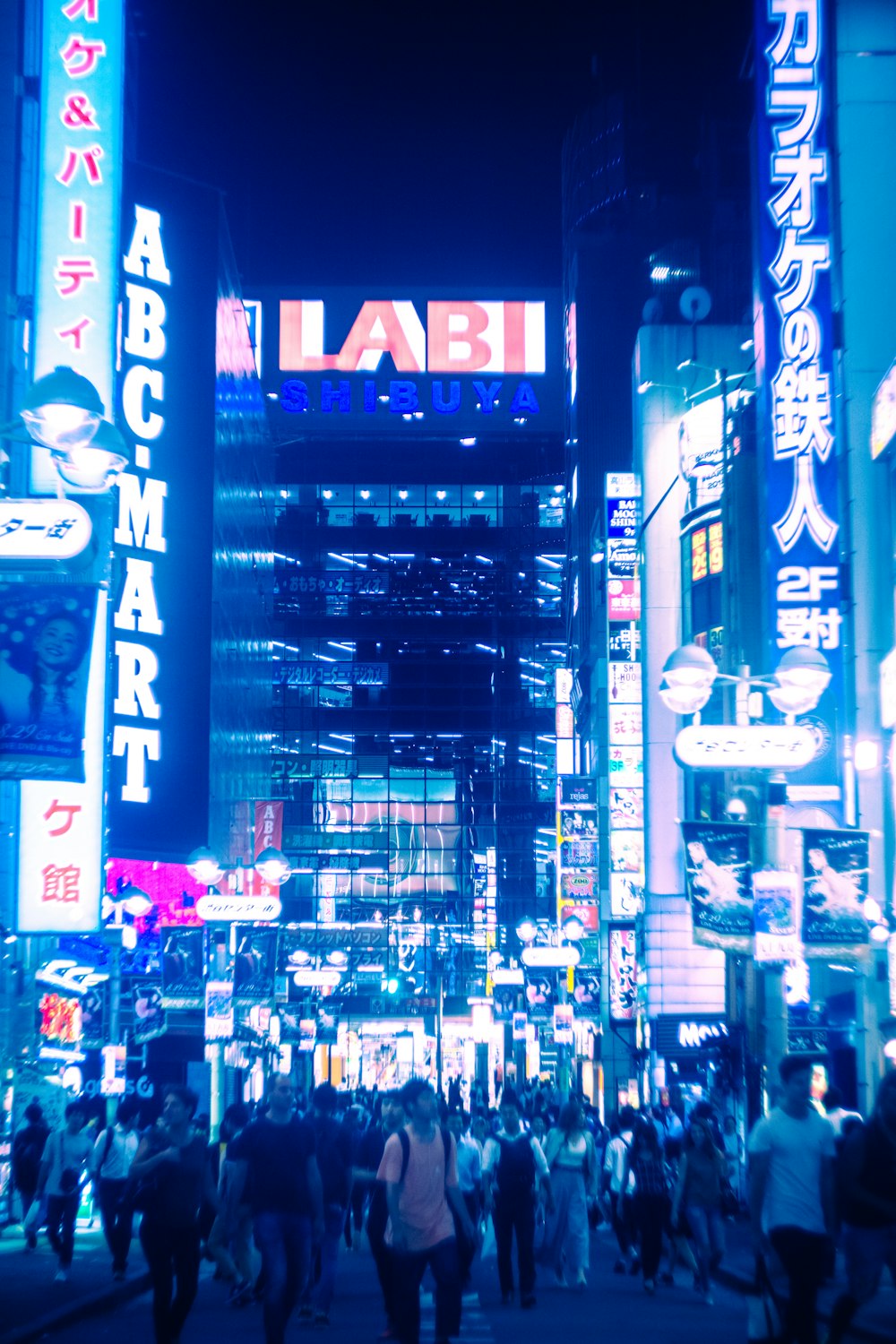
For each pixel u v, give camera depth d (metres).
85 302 34.00
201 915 34.31
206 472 49.94
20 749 17.00
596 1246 30.17
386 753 92.06
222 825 52.47
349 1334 15.84
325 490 97.12
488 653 93.88
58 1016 34.41
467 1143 22.92
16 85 34.09
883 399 31.08
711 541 45.31
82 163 34.44
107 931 31.12
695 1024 46.59
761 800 19.81
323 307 98.69
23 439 15.92
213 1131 34.75
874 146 34.34
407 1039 84.19
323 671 93.31
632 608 50.91
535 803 91.25
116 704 46.25
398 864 89.88
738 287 64.12
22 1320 15.53
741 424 40.91
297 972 57.28
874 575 32.97
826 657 33.06
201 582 49.19
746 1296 19.73
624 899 49.72
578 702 68.81
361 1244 28.44
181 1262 12.23
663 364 50.53
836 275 34.31
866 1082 30.69
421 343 98.38
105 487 16.55
